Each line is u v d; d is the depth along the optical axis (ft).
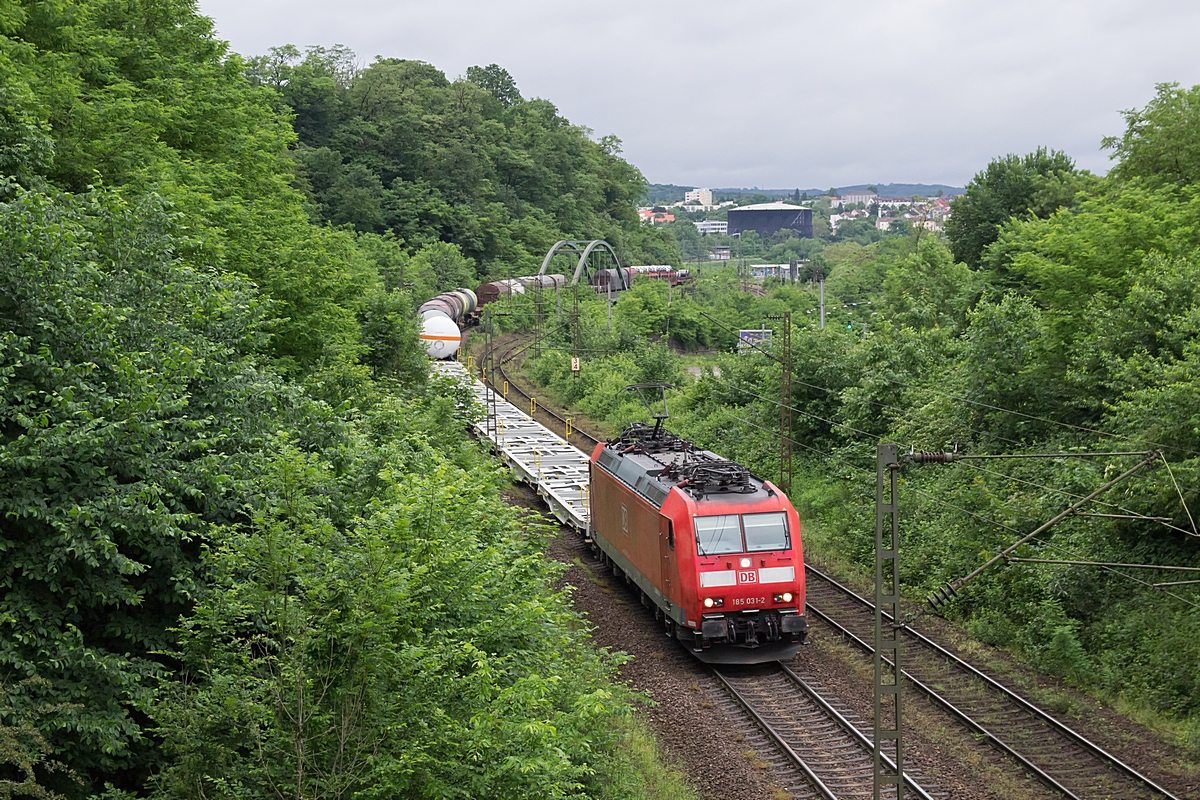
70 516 32.58
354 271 129.59
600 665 50.65
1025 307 88.28
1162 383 64.34
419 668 31.83
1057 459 75.92
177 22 100.01
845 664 65.00
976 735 53.67
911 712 57.00
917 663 64.59
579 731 43.52
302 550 31.14
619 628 72.08
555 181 461.78
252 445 43.24
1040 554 70.38
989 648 66.95
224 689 29.50
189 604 38.27
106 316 38.47
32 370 36.09
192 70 94.43
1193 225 86.28
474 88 459.73
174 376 39.22
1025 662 63.93
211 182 83.97
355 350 88.58
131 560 33.68
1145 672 58.44
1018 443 85.15
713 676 63.52
